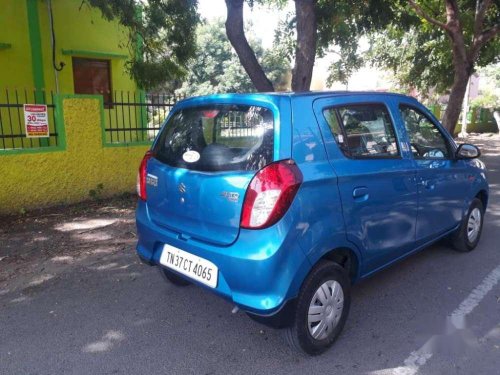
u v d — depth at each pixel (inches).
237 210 108.5
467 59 455.5
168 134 138.0
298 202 108.1
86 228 237.0
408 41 752.3
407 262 188.2
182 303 152.4
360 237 126.9
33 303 152.6
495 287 164.2
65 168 273.7
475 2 514.9
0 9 344.8
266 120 113.5
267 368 116.2
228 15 316.8
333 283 121.1
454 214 180.7
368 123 137.2
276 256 105.0
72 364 117.8
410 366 117.0
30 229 233.0
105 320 140.9
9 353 122.4
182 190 121.6
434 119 171.0
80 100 275.6
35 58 365.4
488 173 428.5
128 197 300.2
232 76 1301.7
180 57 345.4
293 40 437.7
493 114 1003.3
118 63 421.1
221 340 129.5
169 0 322.7
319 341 120.0
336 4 341.4
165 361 119.3
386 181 135.6
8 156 248.7
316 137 117.5
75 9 387.2
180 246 123.3
